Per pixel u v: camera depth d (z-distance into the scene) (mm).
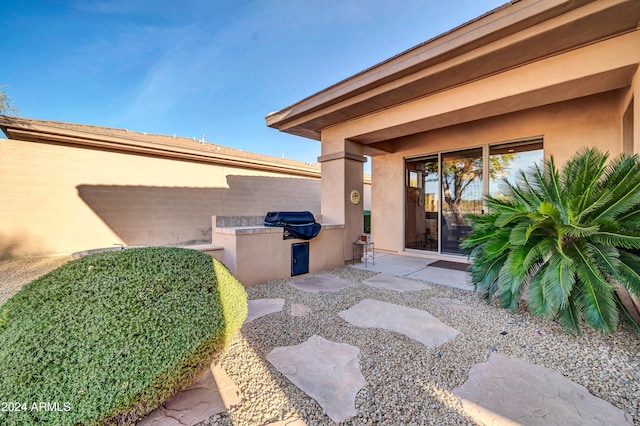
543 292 2908
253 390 2051
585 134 5148
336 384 2113
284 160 13234
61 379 1451
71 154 7266
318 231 5656
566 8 2955
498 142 6195
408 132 5742
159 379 1637
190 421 1746
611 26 3057
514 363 2375
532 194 3604
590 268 2758
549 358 2445
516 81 3898
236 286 2604
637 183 2840
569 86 3660
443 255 7113
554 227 3234
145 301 1852
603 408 1820
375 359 2455
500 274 3381
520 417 1753
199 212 9461
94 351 1557
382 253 8164
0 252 6461
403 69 4203
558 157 5418
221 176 9992
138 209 8281
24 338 1547
